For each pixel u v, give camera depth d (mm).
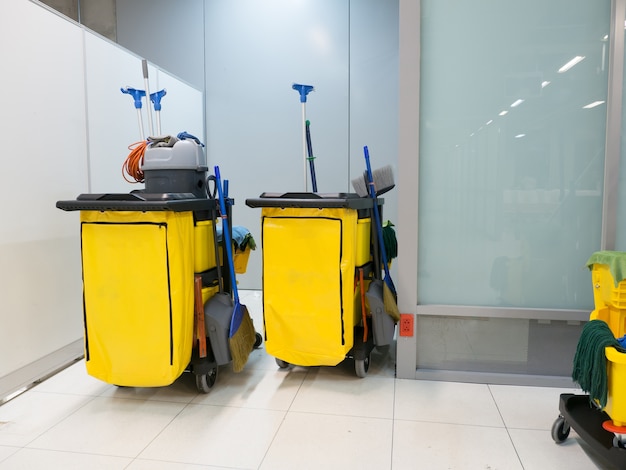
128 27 4633
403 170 2346
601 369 1557
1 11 2182
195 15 4492
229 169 4559
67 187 2654
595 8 2195
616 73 2154
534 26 2242
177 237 2029
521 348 2385
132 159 2455
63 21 2621
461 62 2305
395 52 4180
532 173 2301
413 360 2428
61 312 2604
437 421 1986
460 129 2332
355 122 4301
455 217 2375
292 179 4453
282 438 1854
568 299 2326
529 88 2270
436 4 2293
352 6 4219
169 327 2012
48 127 2500
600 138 2240
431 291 2436
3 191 2197
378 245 2742
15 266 2273
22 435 1889
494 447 1784
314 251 2205
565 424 1799
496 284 2375
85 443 1827
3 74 2191
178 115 4047
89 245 2043
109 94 3092
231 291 2541
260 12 4379
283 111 4414
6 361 2217
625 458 1480
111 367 2088
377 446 1792
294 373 2527
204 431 1914
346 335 2258
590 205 2275
